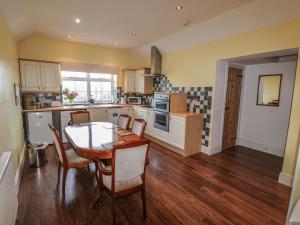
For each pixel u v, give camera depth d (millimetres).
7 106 2416
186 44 4078
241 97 4320
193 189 2479
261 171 3057
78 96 5293
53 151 3820
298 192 1321
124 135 2521
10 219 1464
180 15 2947
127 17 3070
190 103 4188
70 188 2441
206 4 2555
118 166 1673
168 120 4012
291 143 2533
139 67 6027
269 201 2232
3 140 2084
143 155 1803
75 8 2768
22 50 4199
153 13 2891
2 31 2369
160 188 2490
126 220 1876
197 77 3977
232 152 3994
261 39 2791
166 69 4875
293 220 976
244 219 1921
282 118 3699
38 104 4469
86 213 1964
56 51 4605
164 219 1901
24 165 3141
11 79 2896
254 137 4207
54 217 1894
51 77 4469
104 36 4227
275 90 3777
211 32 3383
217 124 3844
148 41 4598
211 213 2006
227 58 3350
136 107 5332
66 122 4383
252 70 4121
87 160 2330
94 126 3088
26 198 2201
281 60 3406
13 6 2418
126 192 1798
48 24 3494
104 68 5434
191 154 3803
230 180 2738
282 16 2441
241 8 2627
